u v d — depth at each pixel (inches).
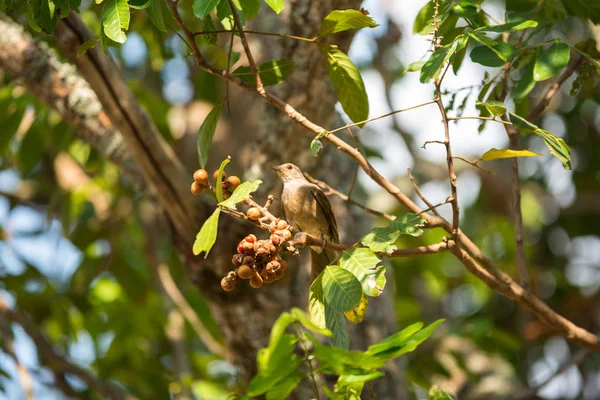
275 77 313.4
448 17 351.6
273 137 414.3
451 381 605.6
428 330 250.8
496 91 369.4
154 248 596.7
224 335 430.3
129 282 612.7
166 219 410.6
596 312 686.5
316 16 392.2
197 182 265.0
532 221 721.0
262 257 248.4
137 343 624.7
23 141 556.4
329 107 407.5
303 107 404.8
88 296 631.8
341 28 303.7
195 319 547.8
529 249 713.0
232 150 556.4
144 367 621.6
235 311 414.9
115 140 420.2
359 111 334.0
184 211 393.4
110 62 369.4
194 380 559.8
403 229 260.5
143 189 419.8
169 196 390.6
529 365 710.5
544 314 325.7
